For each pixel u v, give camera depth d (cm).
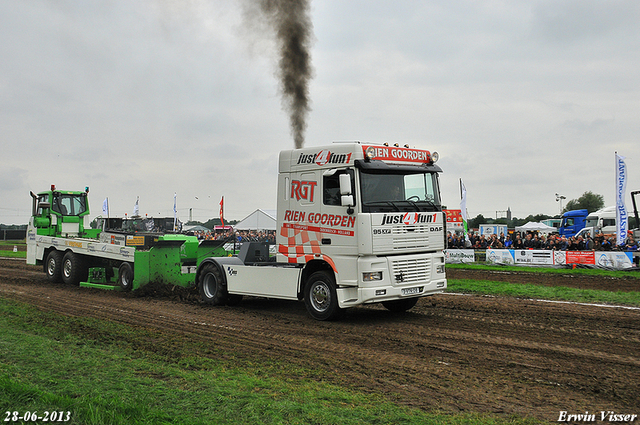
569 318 966
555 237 2398
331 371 623
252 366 641
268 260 1218
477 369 635
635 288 1552
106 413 431
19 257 2947
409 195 967
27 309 1037
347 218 911
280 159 1048
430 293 988
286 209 1030
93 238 1688
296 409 470
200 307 1143
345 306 917
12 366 589
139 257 1309
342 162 925
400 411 480
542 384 575
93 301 1209
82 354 670
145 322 945
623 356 691
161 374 589
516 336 816
